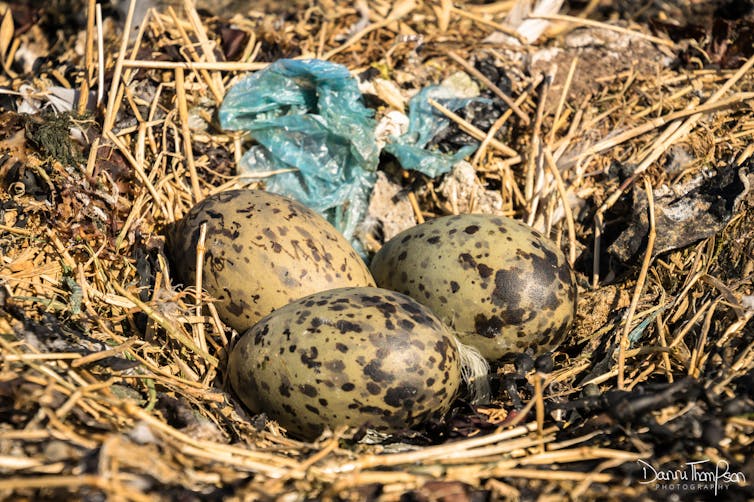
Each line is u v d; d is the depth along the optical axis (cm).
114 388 58
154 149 67
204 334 62
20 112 66
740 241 64
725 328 61
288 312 59
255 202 62
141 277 63
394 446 58
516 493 55
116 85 66
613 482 56
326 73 67
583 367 63
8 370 57
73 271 62
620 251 66
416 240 63
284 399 58
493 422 59
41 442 55
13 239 62
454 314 61
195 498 54
